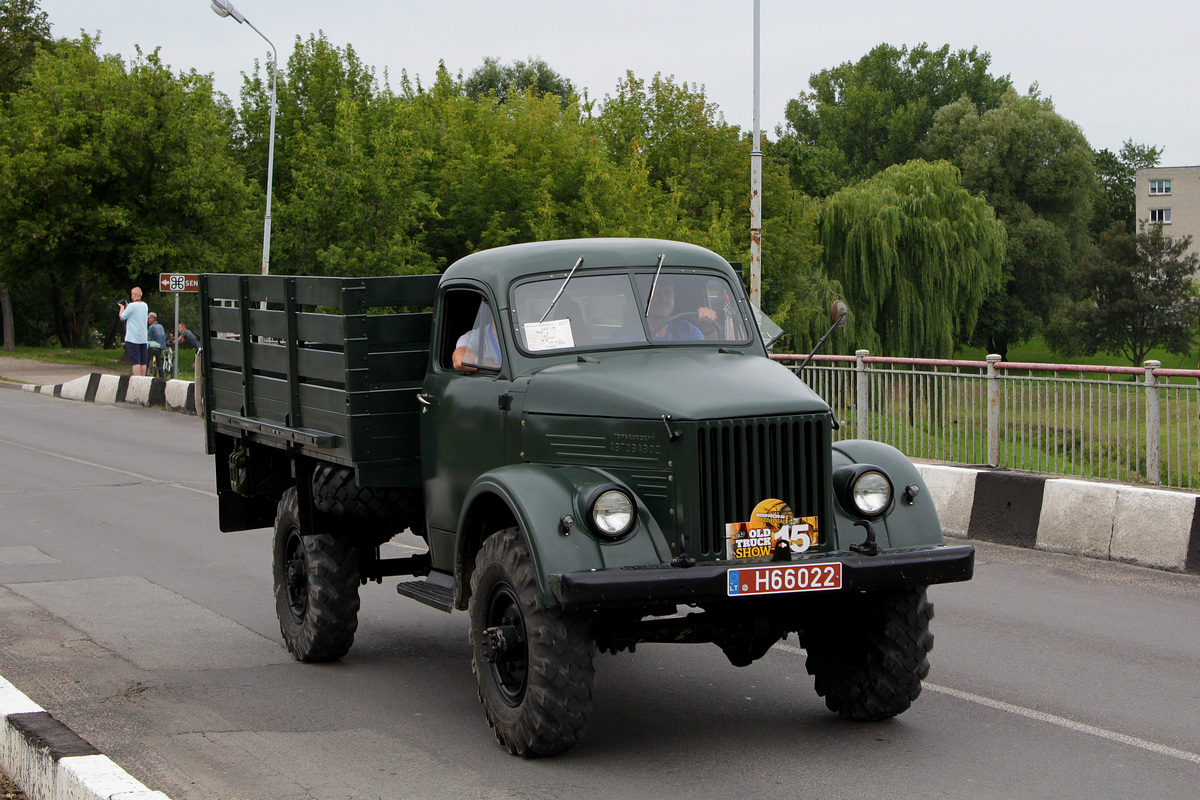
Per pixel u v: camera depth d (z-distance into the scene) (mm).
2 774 5195
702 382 5672
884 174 54156
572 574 5109
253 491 8383
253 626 8609
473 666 5867
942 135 80750
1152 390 10695
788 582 5316
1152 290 75000
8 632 8258
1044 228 74500
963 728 6031
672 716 6320
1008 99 79938
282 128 43750
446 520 6766
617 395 5664
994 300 74562
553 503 5391
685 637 5672
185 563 10875
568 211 39719
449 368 6812
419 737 5988
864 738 5875
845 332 49062
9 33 53688
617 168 41344
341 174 33875
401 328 6969
